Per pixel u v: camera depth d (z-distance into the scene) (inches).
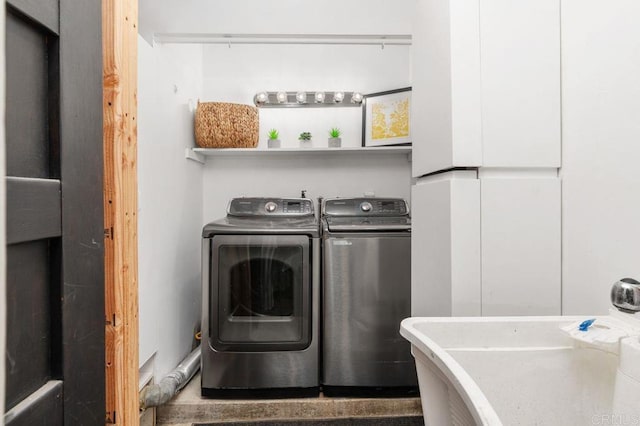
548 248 40.0
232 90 104.9
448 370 23.9
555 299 39.9
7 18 18.4
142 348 62.4
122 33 32.7
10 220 17.8
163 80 73.7
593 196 34.6
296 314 75.6
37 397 19.6
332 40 87.9
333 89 105.6
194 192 95.7
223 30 82.7
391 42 88.3
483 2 39.8
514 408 30.6
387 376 75.8
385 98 103.1
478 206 40.1
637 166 29.3
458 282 40.0
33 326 19.8
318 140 106.4
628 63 30.1
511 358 31.2
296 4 84.4
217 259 74.5
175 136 81.0
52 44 21.1
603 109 33.1
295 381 74.9
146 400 63.8
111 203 32.0
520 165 39.9
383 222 81.6
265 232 75.4
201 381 74.3
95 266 24.7
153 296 67.5
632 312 27.3
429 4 47.7
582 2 35.8
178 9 81.7
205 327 74.9
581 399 29.5
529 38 39.7
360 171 105.7
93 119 24.6
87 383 23.6
